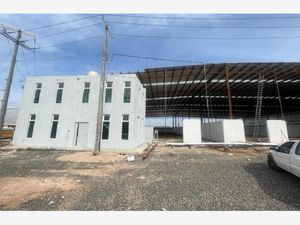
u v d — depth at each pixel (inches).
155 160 413.4
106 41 549.6
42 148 582.2
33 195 202.7
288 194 199.9
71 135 632.4
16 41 639.8
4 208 170.9
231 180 254.8
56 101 668.1
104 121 627.5
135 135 651.5
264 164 358.6
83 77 670.5
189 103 1483.8
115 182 250.8
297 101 1279.5
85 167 343.6
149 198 193.5
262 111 1707.7
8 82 613.9
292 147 243.6
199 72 740.0
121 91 639.1
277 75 762.2
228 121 726.5
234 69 702.5
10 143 661.3
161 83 892.0
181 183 244.1
